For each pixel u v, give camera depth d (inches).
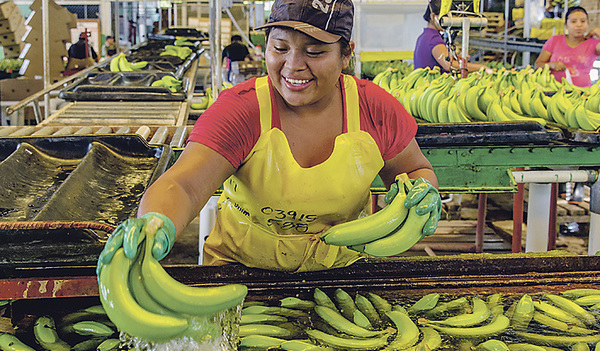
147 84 204.1
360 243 55.0
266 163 58.6
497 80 161.9
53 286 59.5
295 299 61.9
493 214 194.5
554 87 171.9
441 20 141.8
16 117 244.2
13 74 331.0
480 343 54.0
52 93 237.6
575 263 69.2
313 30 50.7
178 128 124.0
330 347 53.4
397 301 62.8
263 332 55.4
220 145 54.3
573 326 57.5
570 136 112.2
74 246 58.1
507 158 110.6
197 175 51.7
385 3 231.3
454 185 111.0
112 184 85.0
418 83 160.6
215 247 71.4
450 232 177.3
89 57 360.8
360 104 60.7
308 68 52.5
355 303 62.0
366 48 237.9
